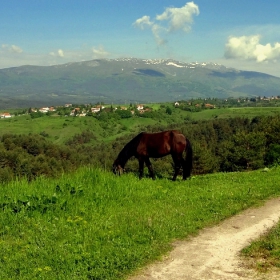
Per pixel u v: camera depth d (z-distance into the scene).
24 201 9.59
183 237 7.96
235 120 119.56
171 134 14.70
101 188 11.57
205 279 6.05
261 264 6.56
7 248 7.29
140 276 6.15
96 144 136.12
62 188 10.94
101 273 6.11
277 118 55.41
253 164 48.72
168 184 13.59
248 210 10.09
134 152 14.89
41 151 76.19
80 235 7.82
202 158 53.12
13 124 180.38
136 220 8.81
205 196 11.41
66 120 185.88
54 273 6.12
